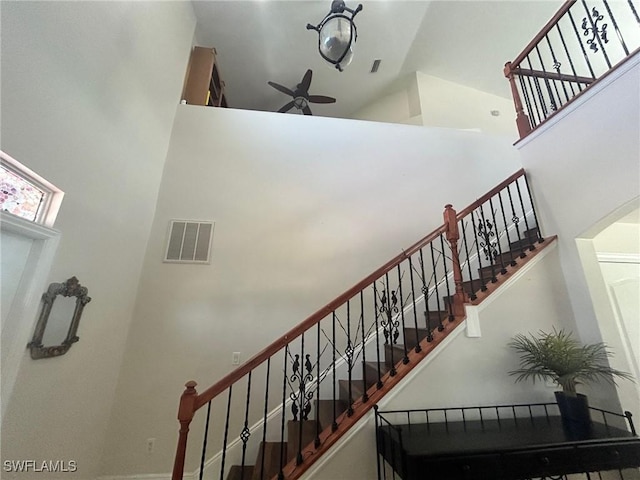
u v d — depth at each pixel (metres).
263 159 3.39
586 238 2.28
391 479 1.65
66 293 1.89
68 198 1.88
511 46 4.39
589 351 2.00
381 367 2.32
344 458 1.67
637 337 2.50
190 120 3.40
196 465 2.41
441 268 3.31
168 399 2.54
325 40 2.21
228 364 2.69
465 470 1.38
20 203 1.62
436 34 4.32
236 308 2.86
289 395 2.65
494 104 5.26
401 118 5.19
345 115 6.03
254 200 3.23
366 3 3.85
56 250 1.80
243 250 3.05
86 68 1.99
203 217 3.09
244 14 3.91
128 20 2.46
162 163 3.13
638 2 3.54
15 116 1.49
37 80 1.61
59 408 1.91
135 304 2.72
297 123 3.61
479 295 2.17
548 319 2.19
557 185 2.42
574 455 1.50
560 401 1.90
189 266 2.91
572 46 4.14
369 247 3.25
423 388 1.89
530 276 2.28
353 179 3.47
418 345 2.07
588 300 2.13
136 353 2.61
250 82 5.17
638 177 1.84
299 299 2.97
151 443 2.42
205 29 4.13
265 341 2.80
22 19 1.52
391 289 3.14
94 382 2.23
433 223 3.45
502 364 2.04
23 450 1.66
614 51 4.06
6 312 1.58
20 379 1.64
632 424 1.69
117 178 2.39
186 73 3.74
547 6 3.78
